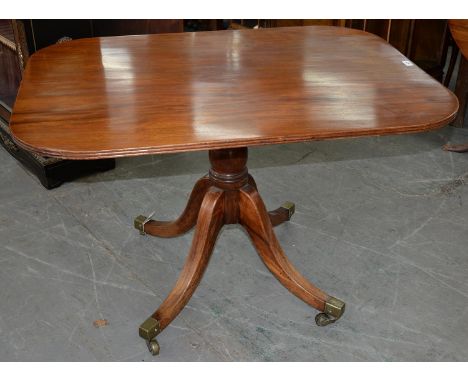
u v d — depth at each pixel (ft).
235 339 5.20
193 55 5.20
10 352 5.00
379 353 5.04
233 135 3.69
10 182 7.59
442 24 9.84
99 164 7.75
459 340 5.17
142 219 6.47
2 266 6.02
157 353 4.98
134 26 7.78
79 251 6.28
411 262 6.15
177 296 5.19
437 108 4.12
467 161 8.25
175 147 3.56
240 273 6.02
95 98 4.24
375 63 5.06
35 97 4.23
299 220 6.86
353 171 7.95
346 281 5.88
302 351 5.08
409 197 7.34
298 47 5.47
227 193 5.25
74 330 5.26
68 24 7.14
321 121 3.90
